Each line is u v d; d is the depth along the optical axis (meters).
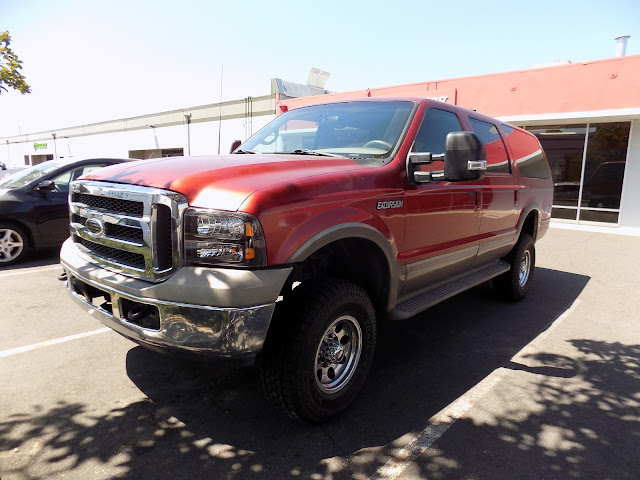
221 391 3.21
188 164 2.79
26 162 44.88
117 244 2.63
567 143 13.06
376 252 3.09
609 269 7.62
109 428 2.73
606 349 4.15
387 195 3.06
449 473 2.40
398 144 3.33
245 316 2.27
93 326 4.39
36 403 3.00
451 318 4.96
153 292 2.35
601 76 11.50
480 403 3.14
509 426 2.86
